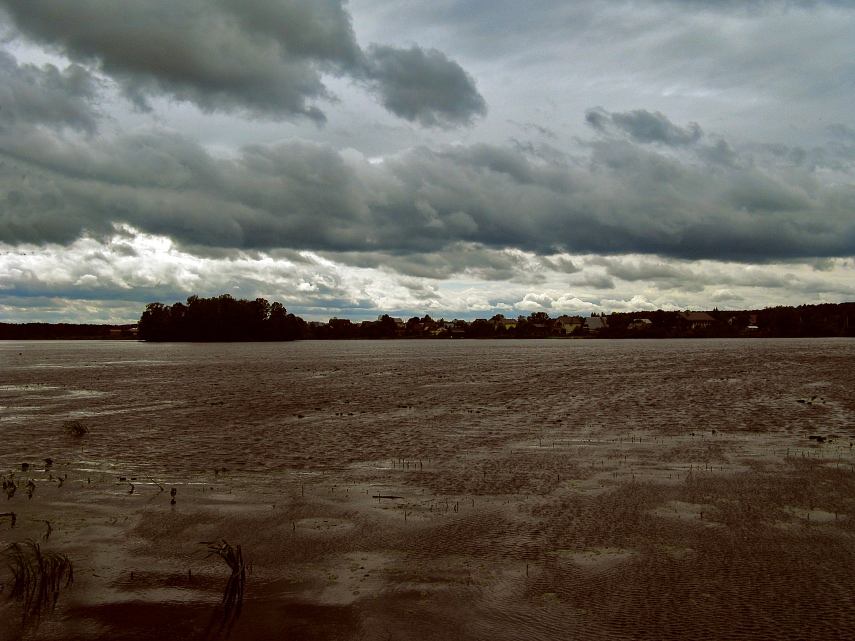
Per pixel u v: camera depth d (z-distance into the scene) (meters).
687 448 20.80
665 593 9.72
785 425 25.56
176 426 26.67
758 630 8.57
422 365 73.88
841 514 13.39
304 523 13.20
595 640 8.39
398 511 13.97
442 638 8.49
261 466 18.70
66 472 18.02
